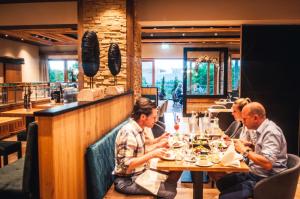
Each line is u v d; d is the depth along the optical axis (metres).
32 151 2.13
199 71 10.64
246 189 2.61
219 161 2.63
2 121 4.45
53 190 2.09
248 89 6.25
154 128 4.58
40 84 8.64
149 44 13.71
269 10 5.83
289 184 2.38
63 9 5.95
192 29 8.00
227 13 5.91
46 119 2.07
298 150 6.20
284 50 6.18
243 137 3.59
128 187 2.59
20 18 6.09
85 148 2.74
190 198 3.60
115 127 3.82
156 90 11.34
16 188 2.43
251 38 6.21
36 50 13.62
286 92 6.20
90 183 2.64
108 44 5.55
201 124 4.08
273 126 2.66
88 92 3.05
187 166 2.50
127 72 5.52
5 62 11.08
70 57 14.07
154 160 2.88
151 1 6.02
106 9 5.55
